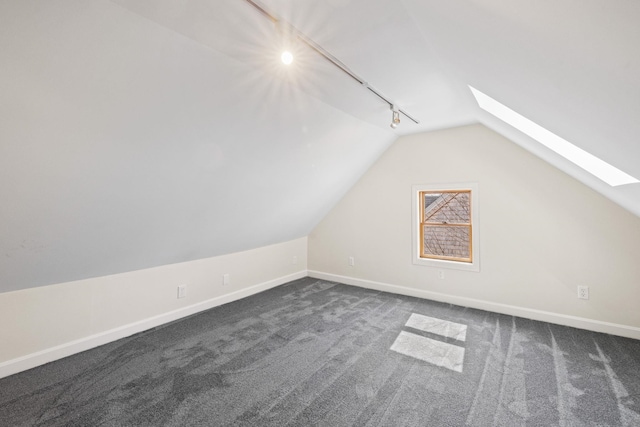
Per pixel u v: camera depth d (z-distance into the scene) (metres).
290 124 2.36
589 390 1.84
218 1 1.17
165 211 2.31
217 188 2.46
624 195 2.02
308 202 3.86
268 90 1.92
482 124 3.26
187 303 3.17
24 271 1.96
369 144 3.58
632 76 0.70
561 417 1.61
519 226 3.11
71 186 1.65
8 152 1.32
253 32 1.40
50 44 1.10
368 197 4.21
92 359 2.24
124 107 1.47
